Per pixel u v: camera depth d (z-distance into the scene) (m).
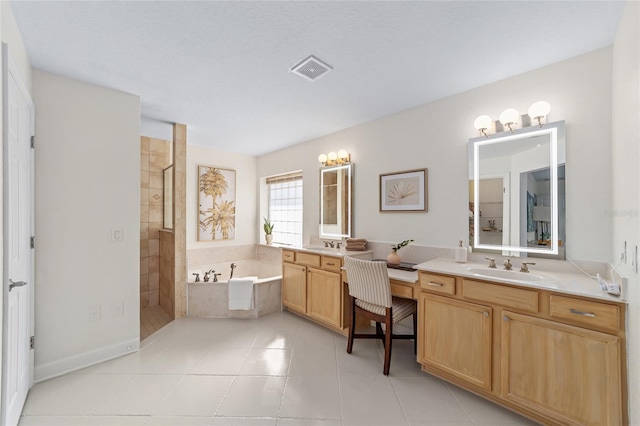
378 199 3.00
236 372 2.09
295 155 4.05
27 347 1.81
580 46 1.74
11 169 1.47
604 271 1.74
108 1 1.35
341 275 2.75
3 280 1.33
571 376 1.44
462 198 2.39
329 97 2.47
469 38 1.65
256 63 1.92
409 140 2.74
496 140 2.19
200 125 3.22
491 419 1.62
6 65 1.33
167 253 3.51
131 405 1.72
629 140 1.33
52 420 1.59
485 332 1.74
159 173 3.90
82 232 2.14
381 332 2.61
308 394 1.84
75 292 2.11
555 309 1.50
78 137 2.13
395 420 1.61
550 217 1.94
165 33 1.60
